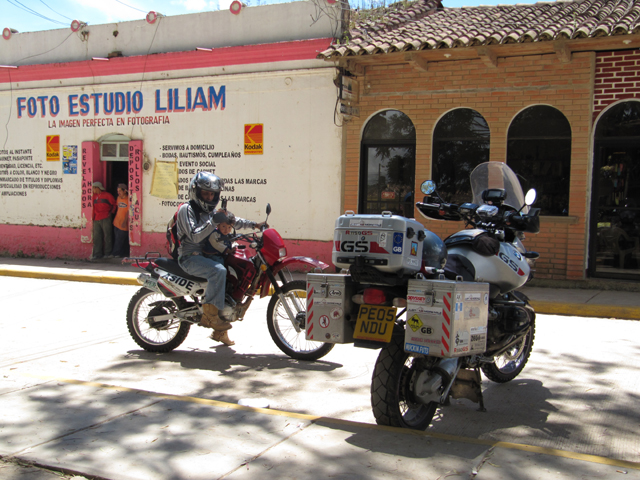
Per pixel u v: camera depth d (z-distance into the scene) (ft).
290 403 15.38
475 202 17.84
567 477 10.59
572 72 32.65
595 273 33.22
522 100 33.83
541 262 33.55
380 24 39.14
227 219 18.80
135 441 12.34
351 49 34.24
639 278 32.27
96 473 10.87
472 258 15.16
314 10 39.37
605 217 32.96
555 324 25.54
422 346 12.60
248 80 41.09
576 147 32.68
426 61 35.58
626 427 13.85
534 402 15.65
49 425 13.21
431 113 35.99
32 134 48.75
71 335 23.26
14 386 16.02
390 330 13.05
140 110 44.83
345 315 13.92
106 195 47.06
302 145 39.73
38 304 30.32
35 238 49.01
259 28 41.24
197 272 19.39
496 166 17.34
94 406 14.46
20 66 48.42
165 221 44.47
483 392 16.49
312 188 39.58
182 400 14.96
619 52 31.99
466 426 13.96
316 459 11.46
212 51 41.57
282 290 19.86
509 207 16.72
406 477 10.69
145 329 21.50
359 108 37.78
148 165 44.78
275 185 40.65
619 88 32.09
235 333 23.75
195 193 19.53
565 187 33.47
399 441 12.29
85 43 46.93
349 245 13.29
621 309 26.86
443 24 37.04
